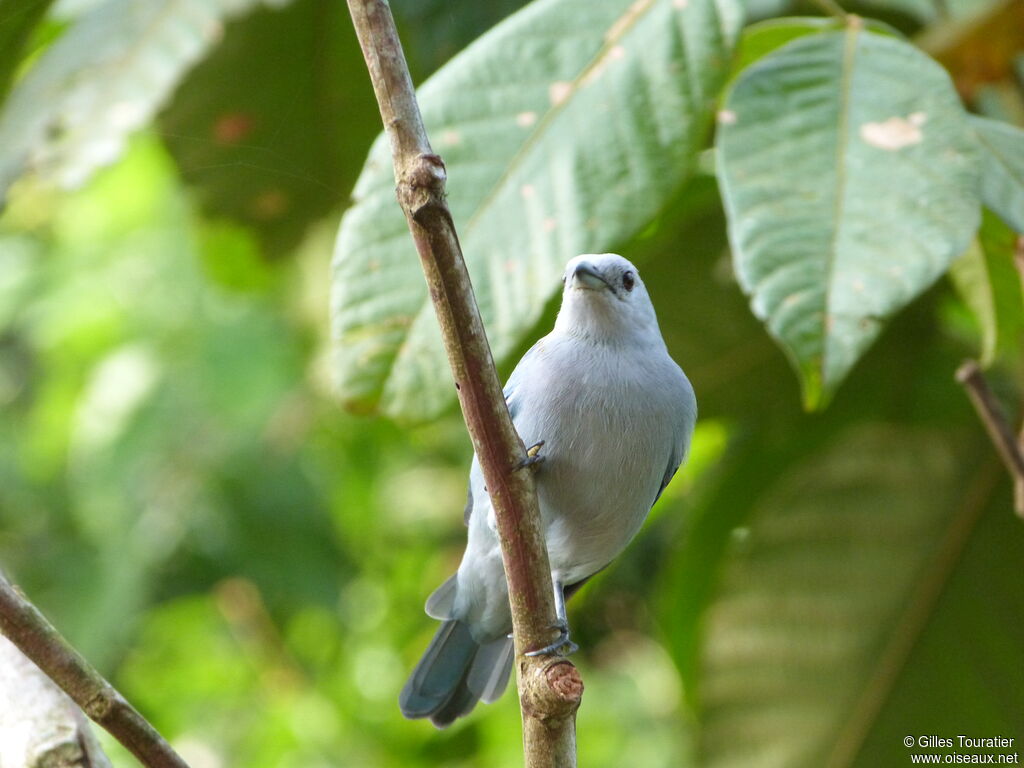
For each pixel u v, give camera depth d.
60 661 4.17
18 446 14.63
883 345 9.62
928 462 9.44
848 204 5.97
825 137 6.24
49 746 4.91
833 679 9.27
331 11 9.69
